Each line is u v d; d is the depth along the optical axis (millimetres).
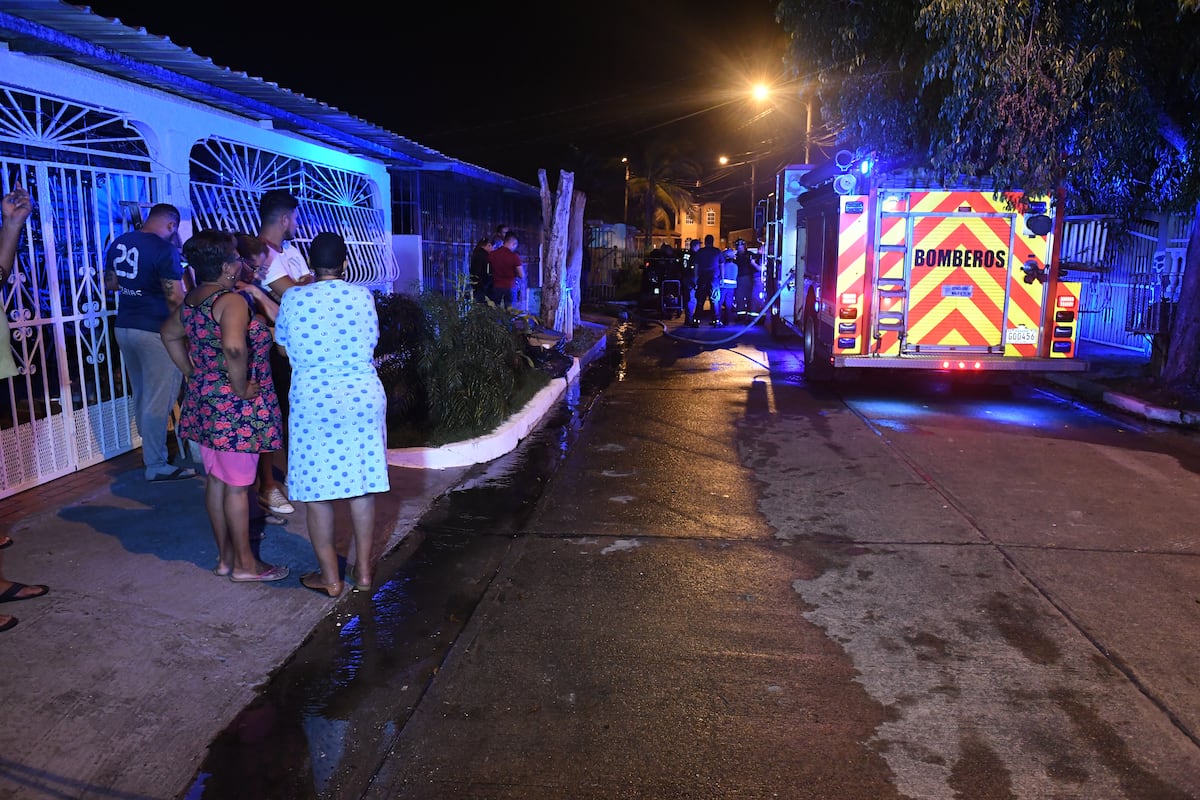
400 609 4578
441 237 15305
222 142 8344
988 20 8406
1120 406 10195
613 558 5387
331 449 4410
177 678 3762
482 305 8516
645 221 44438
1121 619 4566
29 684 3611
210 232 4375
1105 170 9945
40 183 5902
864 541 5711
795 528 5965
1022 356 10289
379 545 5453
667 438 8656
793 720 3611
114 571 4695
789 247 16672
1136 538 5770
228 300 4227
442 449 7340
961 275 10188
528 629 4402
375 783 3162
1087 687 3887
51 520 5387
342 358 4395
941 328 10281
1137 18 8625
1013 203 9906
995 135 9805
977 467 7547
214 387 4406
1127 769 3299
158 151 7148
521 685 3863
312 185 10406
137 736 3357
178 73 6746
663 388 11688
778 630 4430
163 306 5957
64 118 6395
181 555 4941
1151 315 10961
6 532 5176
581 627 4438
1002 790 3172
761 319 20781
